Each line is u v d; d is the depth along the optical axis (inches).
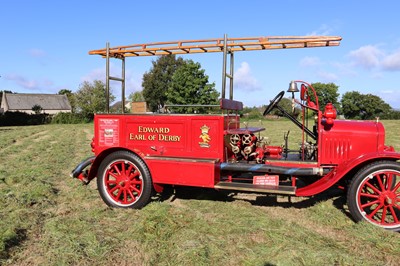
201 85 1119.0
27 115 1493.6
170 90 1136.8
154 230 146.0
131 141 189.3
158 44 188.1
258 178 173.9
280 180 185.2
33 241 138.6
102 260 121.6
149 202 189.8
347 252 128.0
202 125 176.7
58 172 289.0
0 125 1389.0
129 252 127.9
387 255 124.6
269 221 156.5
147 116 185.5
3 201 190.1
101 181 186.5
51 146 496.7
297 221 163.6
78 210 179.8
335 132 170.4
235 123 197.9
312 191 160.4
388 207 155.8
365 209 171.3
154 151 185.2
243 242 135.3
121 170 190.4
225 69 178.5
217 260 121.0
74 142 558.9
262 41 175.6
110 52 199.2
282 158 183.3
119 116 190.7
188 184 170.4
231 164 174.9
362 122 176.1
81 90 1879.9
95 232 145.2
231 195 207.5
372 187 151.0
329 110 167.3
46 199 199.3
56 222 155.6
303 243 133.5
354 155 168.7
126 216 166.7
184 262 118.3
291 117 188.5
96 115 195.9
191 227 150.2
